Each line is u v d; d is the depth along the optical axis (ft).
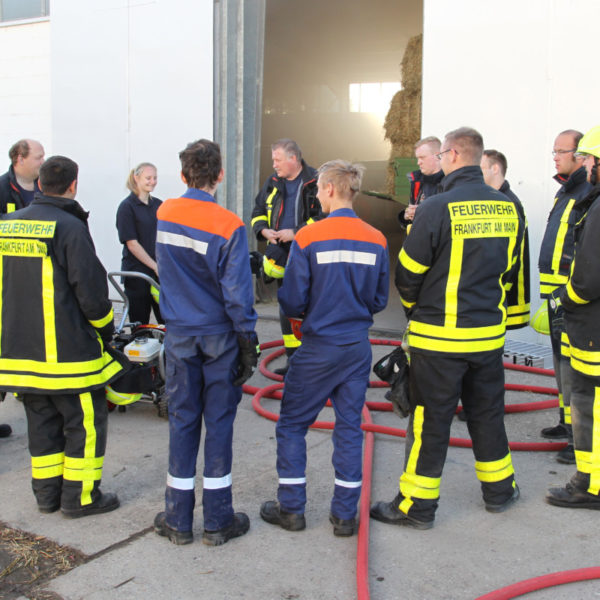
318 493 10.73
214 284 8.78
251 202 25.34
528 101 17.92
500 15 18.06
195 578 8.36
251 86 24.80
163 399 14.05
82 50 25.85
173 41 24.06
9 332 9.52
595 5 16.72
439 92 19.24
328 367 9.11
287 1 42.65
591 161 9.39
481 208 9.10
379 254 9.31
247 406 15.15
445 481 11.16
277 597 7.97
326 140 65.31
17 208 13.87
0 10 30.60
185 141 24.34
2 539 9.36
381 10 45.21
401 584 8.21
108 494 10.29
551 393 15.37
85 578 8.38
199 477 11.40
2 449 12.79
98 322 9.64
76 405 9.74
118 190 25.91
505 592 7.78
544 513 10.05
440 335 9.15
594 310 9.58
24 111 30.53
